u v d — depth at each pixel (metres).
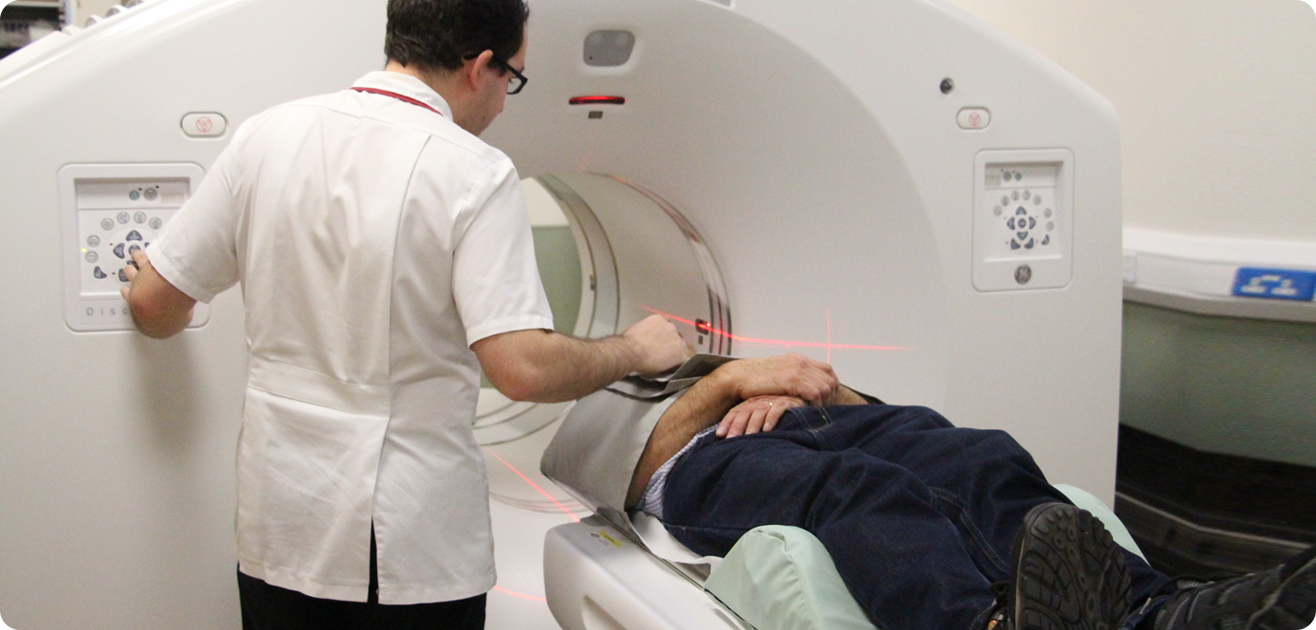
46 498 1.39
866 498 1.20
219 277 1.19
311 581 1.11
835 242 2.00
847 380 2.02
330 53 1.45
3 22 1.98
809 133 1.90
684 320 2.44
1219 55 2.19
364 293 1.06
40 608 1.41
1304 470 2.14
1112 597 0.96
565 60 1.65
